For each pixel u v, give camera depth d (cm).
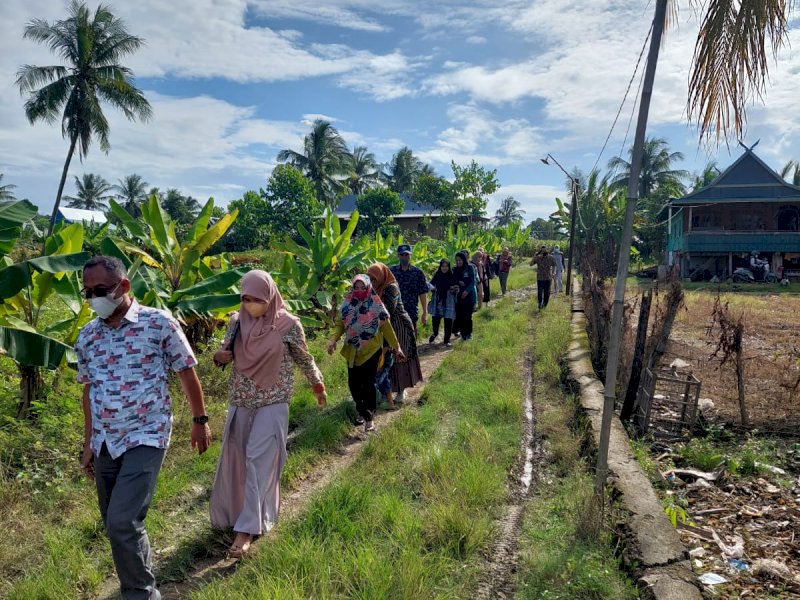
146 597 283
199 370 736
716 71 352
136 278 668
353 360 577
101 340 286
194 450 518
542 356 867
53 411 549
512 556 349
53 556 346
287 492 453
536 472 480
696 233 3133
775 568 334
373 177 7350
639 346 584
